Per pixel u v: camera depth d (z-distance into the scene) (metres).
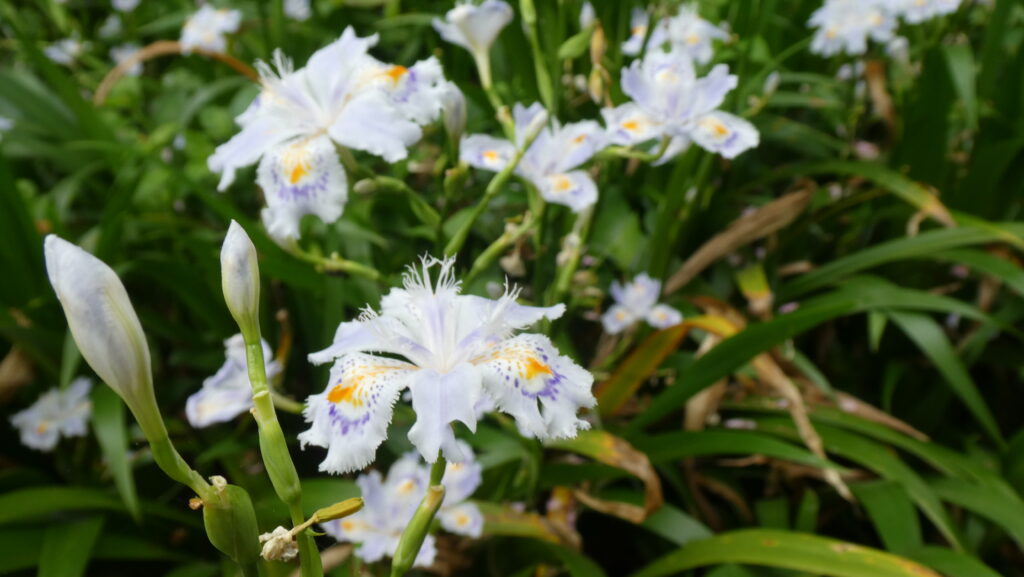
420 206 0.40
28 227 0.51
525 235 0.44
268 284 0.52
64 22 0.77
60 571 0.42
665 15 0.54
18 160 0.62
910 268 0.57
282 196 0.39
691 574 0.44
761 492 0.52
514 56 0.53
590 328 0.55
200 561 0.47
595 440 0.44
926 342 0.50
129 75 0.66
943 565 0.42
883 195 0.58
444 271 0.34
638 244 0.53
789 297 0.55
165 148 0.62
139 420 0.28
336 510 0.30
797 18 0.65
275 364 0.42
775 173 0.57
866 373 0.56
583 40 0.44
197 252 0.50
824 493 0.50
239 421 0.51
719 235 0.52
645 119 0.43
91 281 0.27
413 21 0.61
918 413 0.54
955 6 0.56
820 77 0.61
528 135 0.39
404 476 0.42
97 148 0.56
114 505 0.45
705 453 0.45
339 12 0.72
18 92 0.60
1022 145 0.54
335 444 0.31
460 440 0.46
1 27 0.80
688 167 0.49
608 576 0.50
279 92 0.40
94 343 0.27
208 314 0.51
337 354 0.33
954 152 0.61
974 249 0.53
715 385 0.48
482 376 0.32
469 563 0.46
